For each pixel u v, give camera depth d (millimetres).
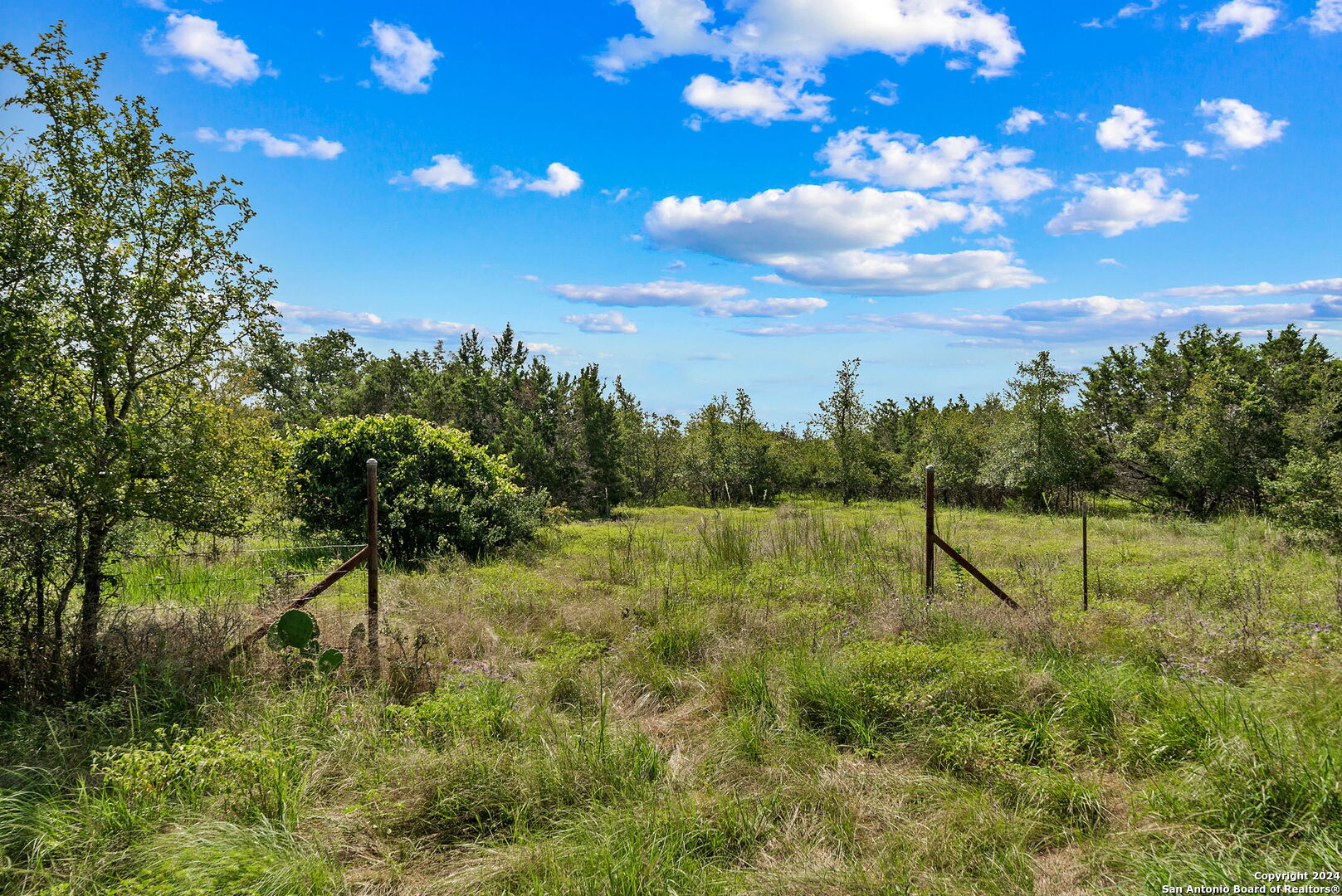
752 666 5383
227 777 3633
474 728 4430
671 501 25766
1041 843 3430
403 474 11641
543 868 3178
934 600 7188
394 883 3203
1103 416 24016
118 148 5227
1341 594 6902
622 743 4281
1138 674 4980
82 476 4867
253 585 8148
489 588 8586
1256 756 3523
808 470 27422
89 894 2916
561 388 22234
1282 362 21109
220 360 5926
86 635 5121
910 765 4219
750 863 3301
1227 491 19094
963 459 24016
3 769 3678
